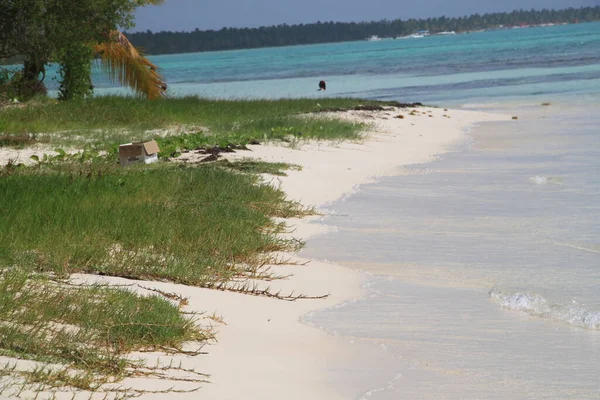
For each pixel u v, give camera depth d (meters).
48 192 33.59
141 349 17.36
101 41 72.00
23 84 82.00
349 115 78.44
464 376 17.09
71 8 64.81
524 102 96.94
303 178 44.12
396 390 16.25
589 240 29.94
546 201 37.84
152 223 28.94
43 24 63.81
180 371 16.36
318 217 35.31
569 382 16.70
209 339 18.75
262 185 39.28
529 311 21.94
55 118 66.88
